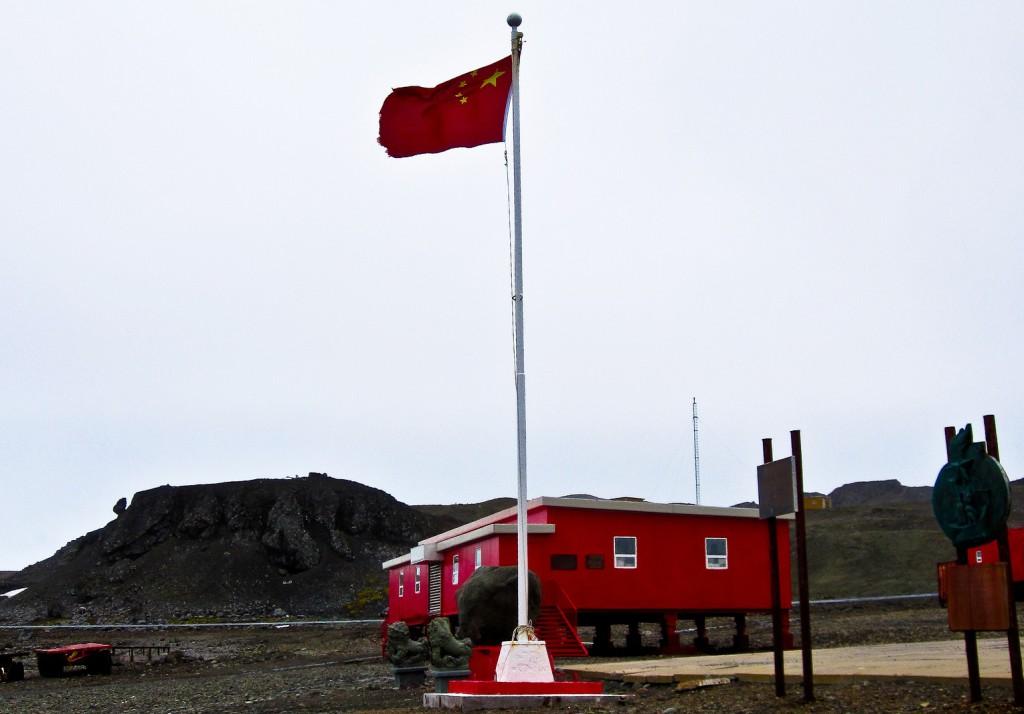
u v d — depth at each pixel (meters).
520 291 16.98
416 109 18.36
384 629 38.53
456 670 17.28
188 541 118.62
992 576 9.09
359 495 127.44
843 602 47.38
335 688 22.64
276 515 119.38
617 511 31.72
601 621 33.06
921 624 32.06
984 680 10.51
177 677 33.28
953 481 9.50
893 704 10.17
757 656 19.62
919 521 94.75
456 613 34.59
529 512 32.12
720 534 33.06
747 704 11.63
